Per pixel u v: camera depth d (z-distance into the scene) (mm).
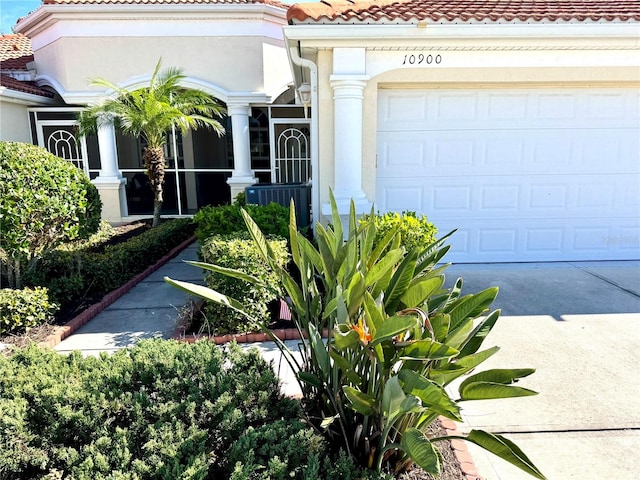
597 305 5559
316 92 6750
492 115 7066
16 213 4820
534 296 5887
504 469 2826
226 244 5129
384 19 6102
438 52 6508
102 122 10961
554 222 7434
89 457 2053
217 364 2896
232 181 11859
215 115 12727
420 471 2596
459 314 2486
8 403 2434
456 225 7383
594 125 7152
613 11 6598
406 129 7055
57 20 11375
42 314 4953
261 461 2105
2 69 12938
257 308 4754
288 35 6188
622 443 3061
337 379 2525
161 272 7672
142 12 11258
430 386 1914
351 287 2291
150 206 13242
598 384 3785
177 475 1959
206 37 11562
